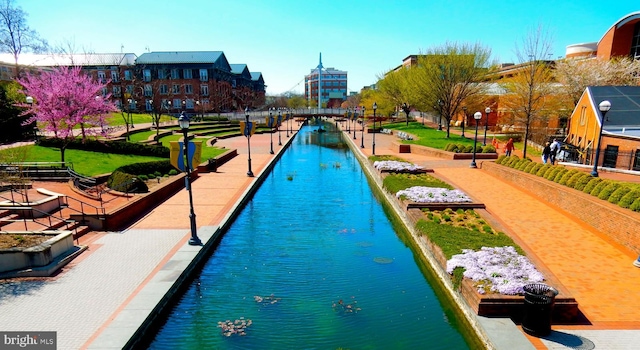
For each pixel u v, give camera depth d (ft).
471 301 29.27
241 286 37.09
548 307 25.13
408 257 45.14
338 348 27.63
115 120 166.81
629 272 34.30
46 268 34.55
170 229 48.01
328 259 44.14
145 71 244.63
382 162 87.61
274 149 134.31
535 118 126.21
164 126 157.07
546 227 46.03
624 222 40.06
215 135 165.17
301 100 457.68
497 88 175.42
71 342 24.80
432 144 119.44
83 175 65.72
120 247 41.52
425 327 30.50
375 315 32.24
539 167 65.67
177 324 30.42
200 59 257.55
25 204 47.50
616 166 76.48
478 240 39.68
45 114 82.58
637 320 27.20
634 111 84.48
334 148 156.04
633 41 133.59
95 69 233.35
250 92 363.97
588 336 25.38
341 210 64.34
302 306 33.50
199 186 74.02
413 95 164.35
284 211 63.21
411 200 55.01
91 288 32.14
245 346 27.73
